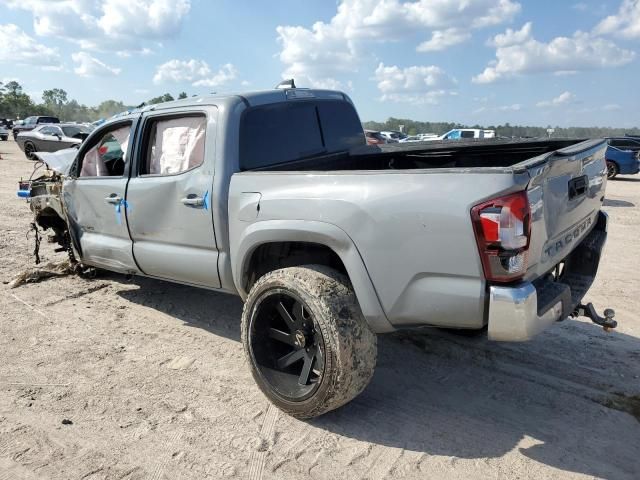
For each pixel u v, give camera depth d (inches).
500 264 97.3
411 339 167.6
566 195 113.9
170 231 156.2
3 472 108.0
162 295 211.3
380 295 111.0
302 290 116.8
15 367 151.5
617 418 125.2
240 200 134.5
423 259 104.3
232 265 140.3
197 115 149.8
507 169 96.2
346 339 112.9
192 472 108.0
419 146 182.2
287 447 115.7
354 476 106.4
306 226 118.6
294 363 131.3
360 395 137.1
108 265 188.9
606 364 150.3
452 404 132.3
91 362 155.0
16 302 202.4
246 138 145.9
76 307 198.4
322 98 175.9
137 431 121.9
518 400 133.4
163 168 158.6
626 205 449.1
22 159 840.9
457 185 100.1
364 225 110.3
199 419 126.6
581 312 130.9
